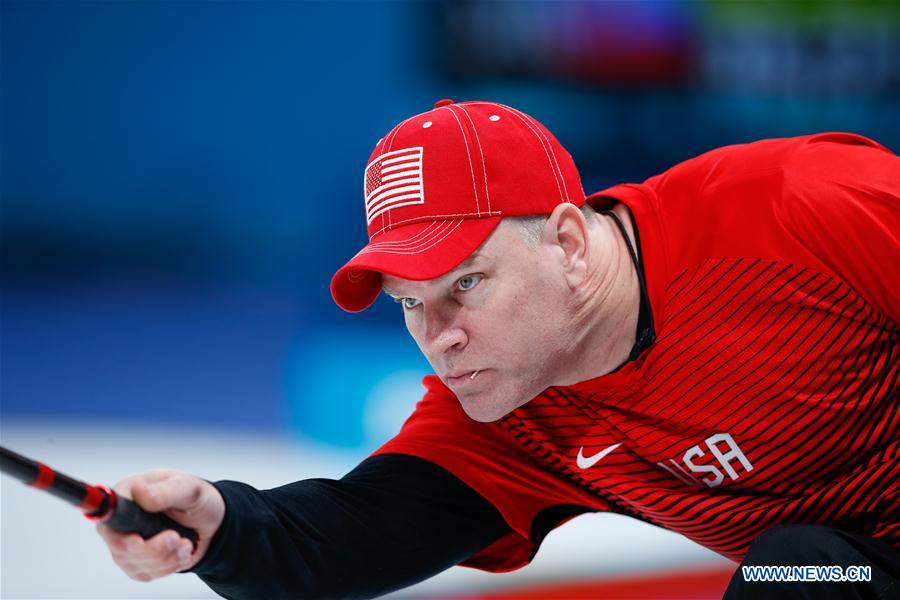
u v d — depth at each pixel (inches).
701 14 1275.8
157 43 1349.7
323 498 359.3
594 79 1273.4
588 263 327.9
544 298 321.7
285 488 357.7
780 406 344.8
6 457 247.6
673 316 344.2
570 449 374.0
